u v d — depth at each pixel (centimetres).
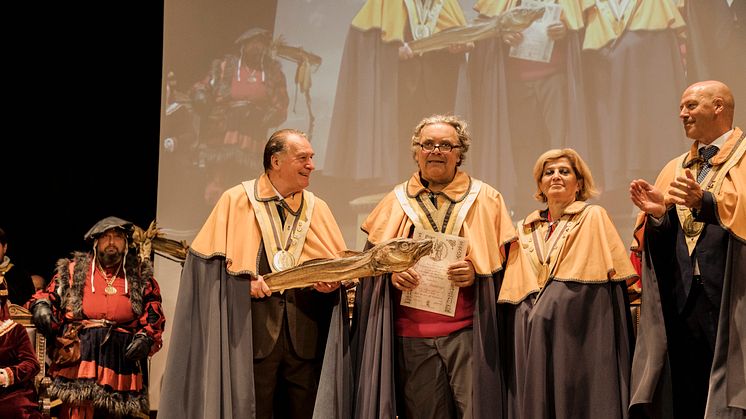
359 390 343
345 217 564
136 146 632
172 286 550
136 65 633
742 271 320
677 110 557
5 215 614
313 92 571
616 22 564
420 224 350
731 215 322
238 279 342
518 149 565
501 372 344
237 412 329
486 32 572
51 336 439
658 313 337
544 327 341
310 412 350
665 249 350
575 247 351
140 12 634
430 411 340
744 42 557
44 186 621
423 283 341
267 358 344
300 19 575
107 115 629
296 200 365
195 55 568
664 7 563
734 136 343
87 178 626
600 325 340
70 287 454
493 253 347
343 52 573
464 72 571
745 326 316
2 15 616
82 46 626
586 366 338
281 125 568
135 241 468
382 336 341
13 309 457
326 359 341
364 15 576
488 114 568
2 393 407
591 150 560
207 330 339
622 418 335
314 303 355
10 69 618
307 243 357
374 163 567
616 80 562
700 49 559
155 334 452
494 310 341
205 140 565
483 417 330
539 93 566
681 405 339
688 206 325
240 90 569
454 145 354
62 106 624
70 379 438
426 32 574
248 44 572
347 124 569
